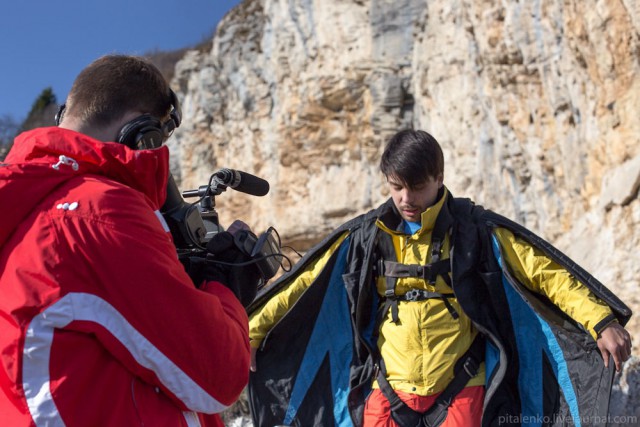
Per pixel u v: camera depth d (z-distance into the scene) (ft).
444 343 8.96
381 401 9.23
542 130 32.01
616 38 24.11
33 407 4.81
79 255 4.98
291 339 10.05
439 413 8.93
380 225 9.22
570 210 29.84
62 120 5.96
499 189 36.83
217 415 6.08
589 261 25.05
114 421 4.99
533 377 9.21
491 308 9.20
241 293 6.36
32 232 5.02
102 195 5.10
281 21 60.08
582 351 8.91
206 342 5.20
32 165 5.11
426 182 8.78
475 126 40.09
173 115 6.09
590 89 26.86
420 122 50.29
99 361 5.03
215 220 6.84
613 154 25.30
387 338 9.25
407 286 9.17
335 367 10.05
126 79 5.72
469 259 8.98
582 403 8.82
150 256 5.07
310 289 9.73
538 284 8.95
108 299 4.99
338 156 57.00
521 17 31.96
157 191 5.55
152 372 5.11
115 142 5.60
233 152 67.97
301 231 57.72
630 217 24.06
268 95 64.03
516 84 33.83
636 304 22.52
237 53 68.39
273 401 10.12
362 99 54.49
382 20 53.01
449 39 44.73
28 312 4.89
